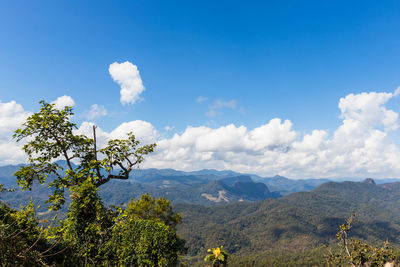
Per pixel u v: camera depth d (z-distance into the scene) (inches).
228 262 406.9
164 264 382.0
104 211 426.3
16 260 239.0
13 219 321.4
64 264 365.7
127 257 394.6
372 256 482.3
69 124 558.9
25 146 527.8
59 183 494.3
